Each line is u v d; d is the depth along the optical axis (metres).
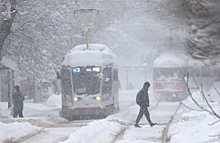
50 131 37.12
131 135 34.03
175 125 38.03
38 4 67.88
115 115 53.88
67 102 55.88
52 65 74.38
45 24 69.56
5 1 55.66
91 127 35.12
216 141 25.50
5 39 66.75
